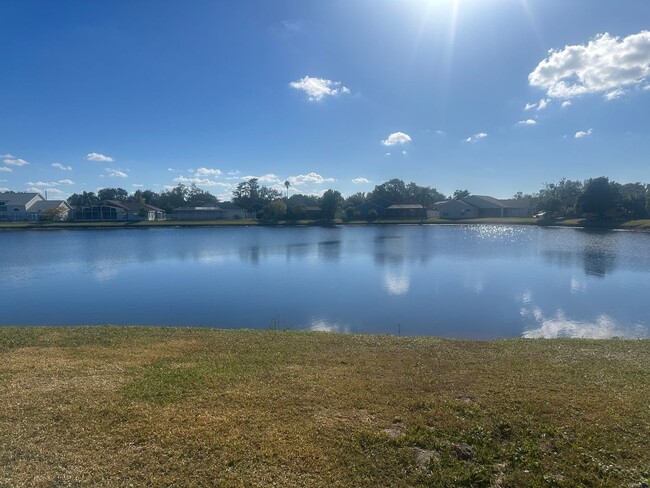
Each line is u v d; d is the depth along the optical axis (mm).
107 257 33062
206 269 26438
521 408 5535
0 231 69000
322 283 21281
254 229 71250
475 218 83250
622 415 5320
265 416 5320
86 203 107812
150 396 5875
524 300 17156
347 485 4086
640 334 12711
